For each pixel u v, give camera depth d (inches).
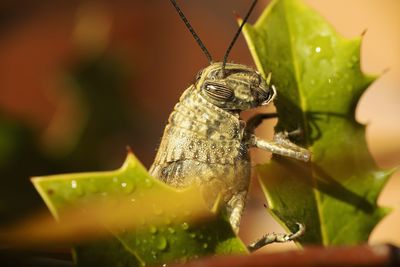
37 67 13.3
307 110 7.1
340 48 7.1
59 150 10.4
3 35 13.8
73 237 6.3
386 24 13.4
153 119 12.4
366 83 7.1
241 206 7.7
